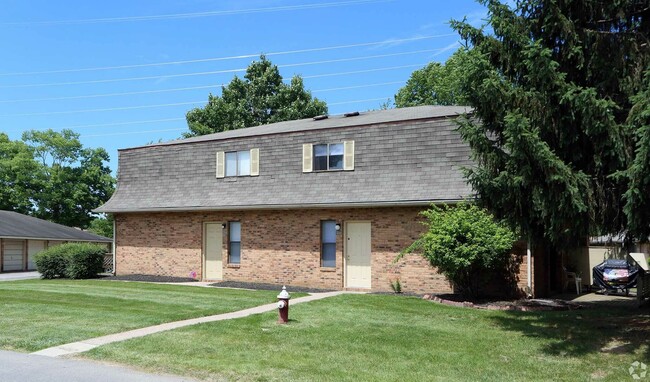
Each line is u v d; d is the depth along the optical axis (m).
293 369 8.33
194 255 22.47
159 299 15.61
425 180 17.91
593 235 10.39
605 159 9.60
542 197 9.56
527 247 16.00
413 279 17.75
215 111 45.97
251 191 21.27
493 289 16.44
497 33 10.52
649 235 9.59
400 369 8.44
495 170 10.71
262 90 46.78
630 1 9.93
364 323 12.01
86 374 8.06
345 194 19.05
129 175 24.80
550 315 13.37
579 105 9.12
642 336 10.83
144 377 7.90
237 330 11.10
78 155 57.00
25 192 52.38
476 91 10.53
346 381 7.75
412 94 42.75
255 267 20.88
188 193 22.91
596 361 9.05
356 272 18.92
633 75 9.80
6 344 10.13
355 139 19.45
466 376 8.12
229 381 7.78
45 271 24.03
